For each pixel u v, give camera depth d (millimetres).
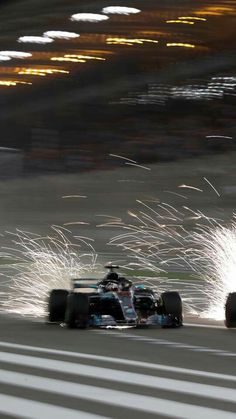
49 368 33750
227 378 31453
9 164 174000
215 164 155250
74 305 47312
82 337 44062
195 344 41531
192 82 190125
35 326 49438
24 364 34812
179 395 27953
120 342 42125
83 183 160500
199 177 150375
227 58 197000
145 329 47812
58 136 187500
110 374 32281
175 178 152500
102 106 197375
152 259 92750
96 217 135875
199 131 170625
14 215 141625
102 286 49031
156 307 49406
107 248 105625
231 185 142750
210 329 47906
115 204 144625
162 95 189000
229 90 182125
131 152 171625
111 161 170750
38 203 151125
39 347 40188
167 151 166750
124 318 47219
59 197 153750
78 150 178125
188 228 118562
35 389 29094
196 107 180000
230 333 46125
